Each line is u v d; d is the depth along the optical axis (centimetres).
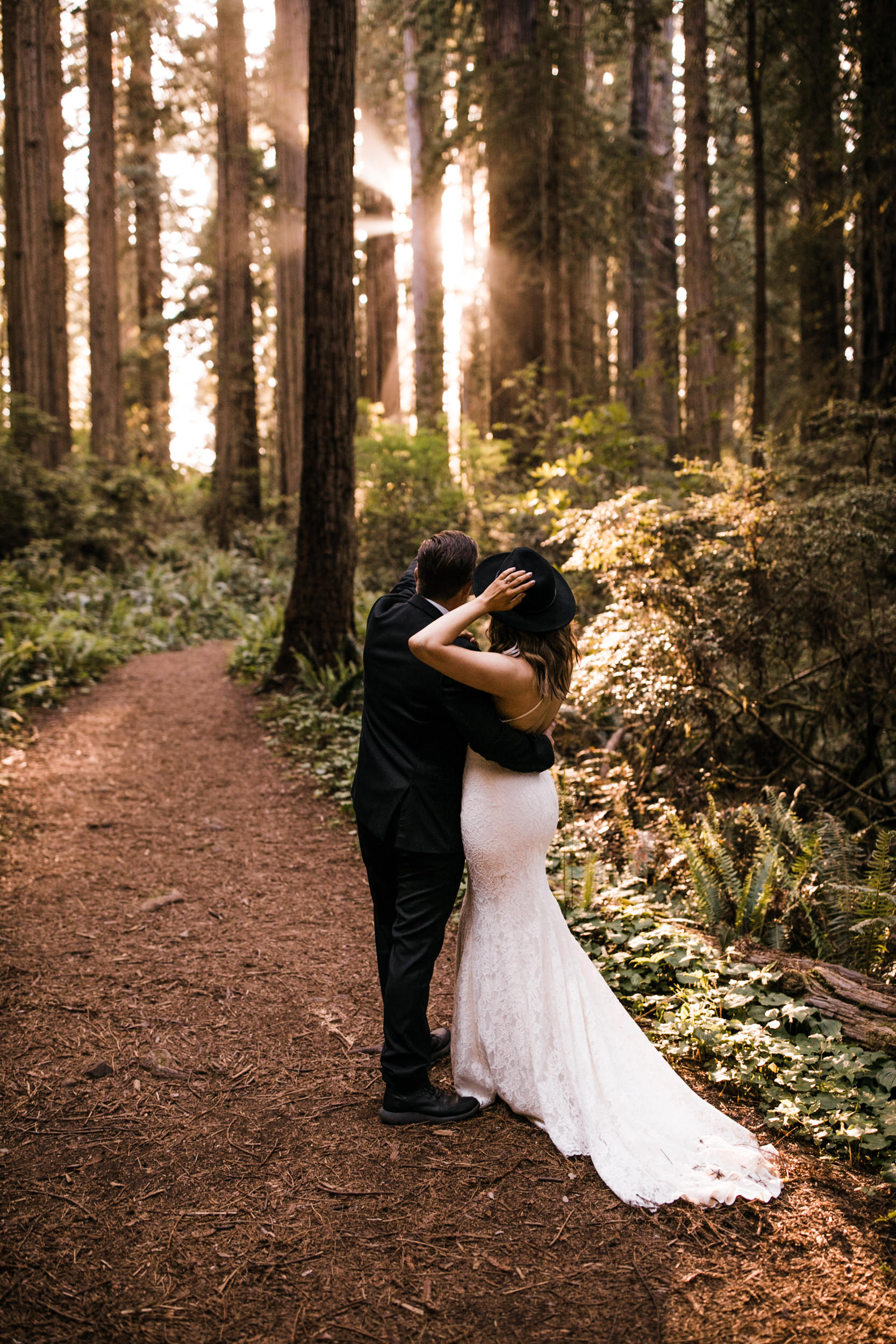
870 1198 246
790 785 570
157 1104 295
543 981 276
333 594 891
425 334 2370
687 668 517
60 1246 232
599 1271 221
